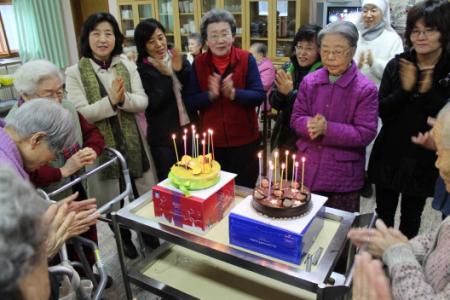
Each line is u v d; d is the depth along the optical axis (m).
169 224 1.36
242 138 2.13
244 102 2.00
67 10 5.65
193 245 1.27
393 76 1.79
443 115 1.00
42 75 1.47
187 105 2.11
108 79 1.95
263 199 1.24
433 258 0.90
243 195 1.53
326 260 1.13
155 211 1.38
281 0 4.10
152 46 2.11
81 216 1.10
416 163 1.75
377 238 1.05
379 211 2.02
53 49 5.75
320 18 3.81
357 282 0.84
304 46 2.10
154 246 2.18
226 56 2.04
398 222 2.42
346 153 1.62
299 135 1.74
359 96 1.56
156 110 2.14
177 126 2.19
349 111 1.59
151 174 2.18
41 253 0.56
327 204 1.70
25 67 1.49
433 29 1.58
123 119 1.98
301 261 1.15
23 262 0.51
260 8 4.28
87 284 1.23
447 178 0.98
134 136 2.02
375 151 1.89
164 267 1.50
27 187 0.57
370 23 2.53
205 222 1.29
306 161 1.69
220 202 1.37
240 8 4.36
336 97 1.60
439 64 1.63
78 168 1.45
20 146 1.14
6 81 4.48
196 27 4.62
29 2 5.48
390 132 1.80
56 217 0.97
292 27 4.14
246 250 1.21
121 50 2.03
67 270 0.97
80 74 1.90
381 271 0.84
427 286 0.84
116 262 2.18
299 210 1.19
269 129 3.12
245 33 4.39
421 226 2.44
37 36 5.66
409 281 0.87
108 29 1.90
